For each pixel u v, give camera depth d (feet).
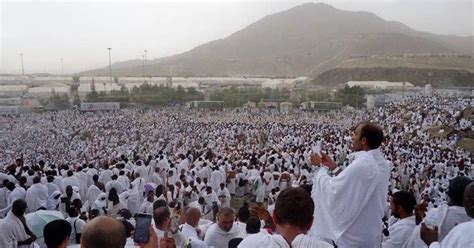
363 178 11.87
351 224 11.99
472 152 107.04
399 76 379.76
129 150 109.50
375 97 220.23
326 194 12.27
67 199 35.88
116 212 37.37
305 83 400.47
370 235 12.16
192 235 20.62
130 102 238.48
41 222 27.86
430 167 74.18
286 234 8.57
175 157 80.69
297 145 106.11
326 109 217.77
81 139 140.05
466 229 9.80
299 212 8.50
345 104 232.32
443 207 13.78
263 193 56.80
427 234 13.33
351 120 182.39
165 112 214.07
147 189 41.98
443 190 54.03
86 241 8.13
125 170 52.85
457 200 13.39
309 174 59.41
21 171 50.62
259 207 13.42
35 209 37.76
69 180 44.62
